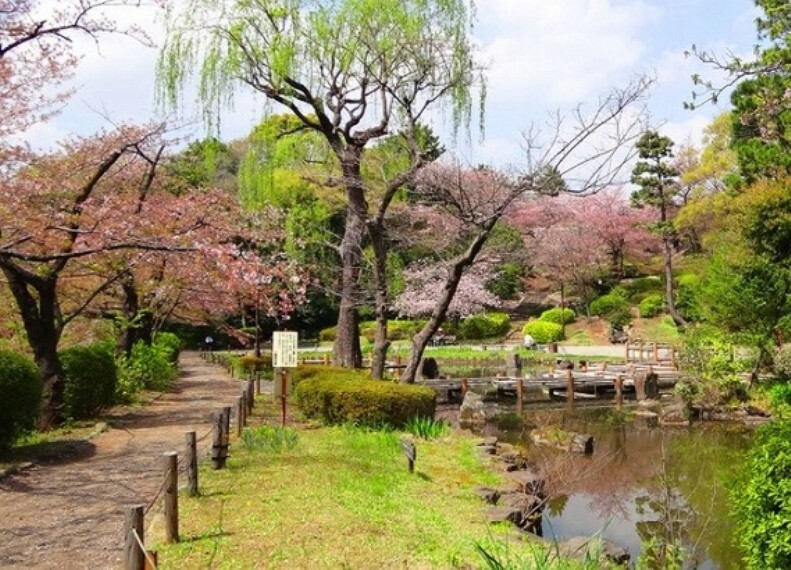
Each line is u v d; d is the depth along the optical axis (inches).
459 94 556.4
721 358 719.7
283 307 613.6
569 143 474.0
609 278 1720.0
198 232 500.1
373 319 1596.9
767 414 673.6
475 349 1389.0
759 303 705.0
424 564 210.2
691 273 1286.9
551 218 1433.3
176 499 225.0
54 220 448.5
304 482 300.7
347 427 454.3
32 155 458.3
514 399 862.5
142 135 541.0
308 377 575.2
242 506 263.0
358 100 602.9
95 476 333.7
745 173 740.0
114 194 514.3
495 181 553.9
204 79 552.7
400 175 567.8
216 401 661.9
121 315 681.0
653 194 1280.8
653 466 474.6
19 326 563.5
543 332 1504.7
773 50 454.3
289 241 663.1
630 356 1237.1
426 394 475.2
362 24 547.2
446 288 543.2
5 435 368.8
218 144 667.4
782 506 189.2
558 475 402.6
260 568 201.8
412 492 305.9
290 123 678.5
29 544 236.7
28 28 403.9
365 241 738.8
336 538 228.8
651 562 247.9
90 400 514.9
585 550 236.5
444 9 546.0
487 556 193.6
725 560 296.2
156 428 486.6
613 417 730.8
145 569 168.6
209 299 695.1
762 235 738.2
